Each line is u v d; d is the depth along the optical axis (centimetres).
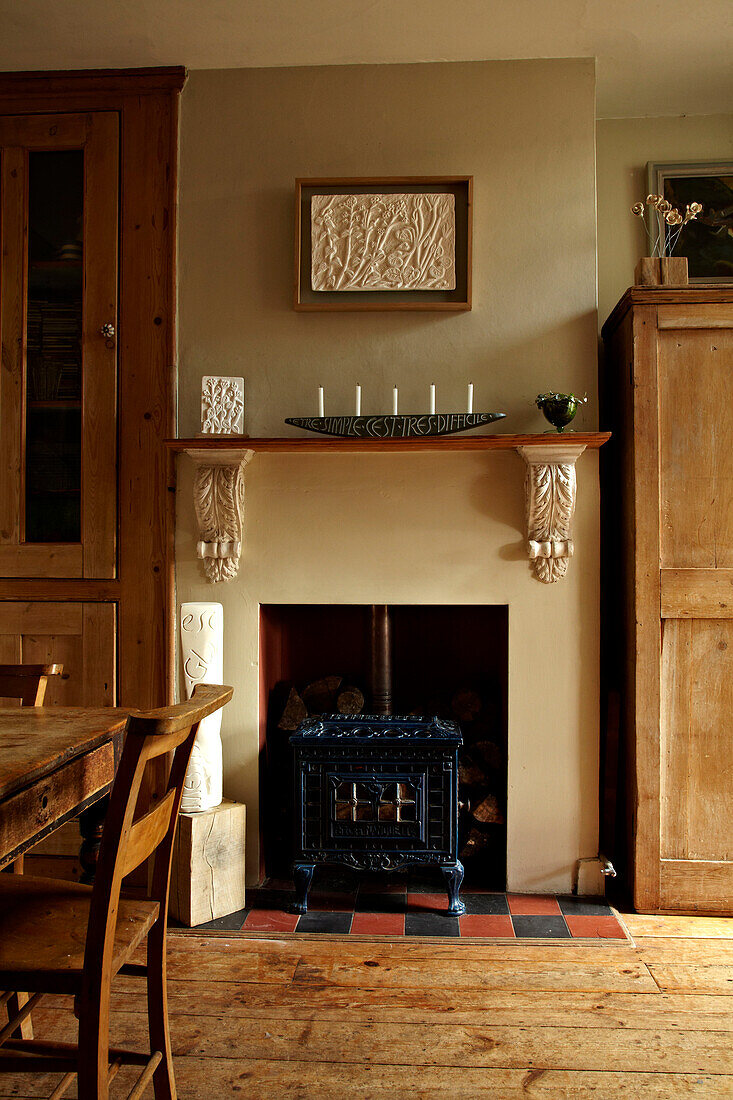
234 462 256
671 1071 171
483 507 260
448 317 265
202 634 252
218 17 242
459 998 199
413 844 244
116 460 267
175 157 268
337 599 263
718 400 248
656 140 300
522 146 264
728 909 244
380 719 258
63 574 268
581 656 258
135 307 268
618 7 237
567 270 262
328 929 236
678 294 245
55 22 244
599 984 205
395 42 255
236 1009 194
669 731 248
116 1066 142
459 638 300
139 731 118
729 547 247
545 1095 163
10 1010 170
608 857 264
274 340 268
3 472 270
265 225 268
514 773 259
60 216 272
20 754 134
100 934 119
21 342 271
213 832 243
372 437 247
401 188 266
